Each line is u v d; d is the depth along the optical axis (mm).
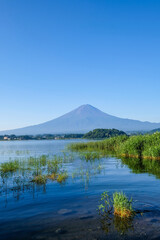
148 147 26109
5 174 17547
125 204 8609
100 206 8992
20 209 9273
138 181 13992
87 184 13516
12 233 7109
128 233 6992
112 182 13891
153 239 6598
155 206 9172
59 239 6680
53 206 9555
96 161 24156
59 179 14891
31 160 25000
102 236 6828
